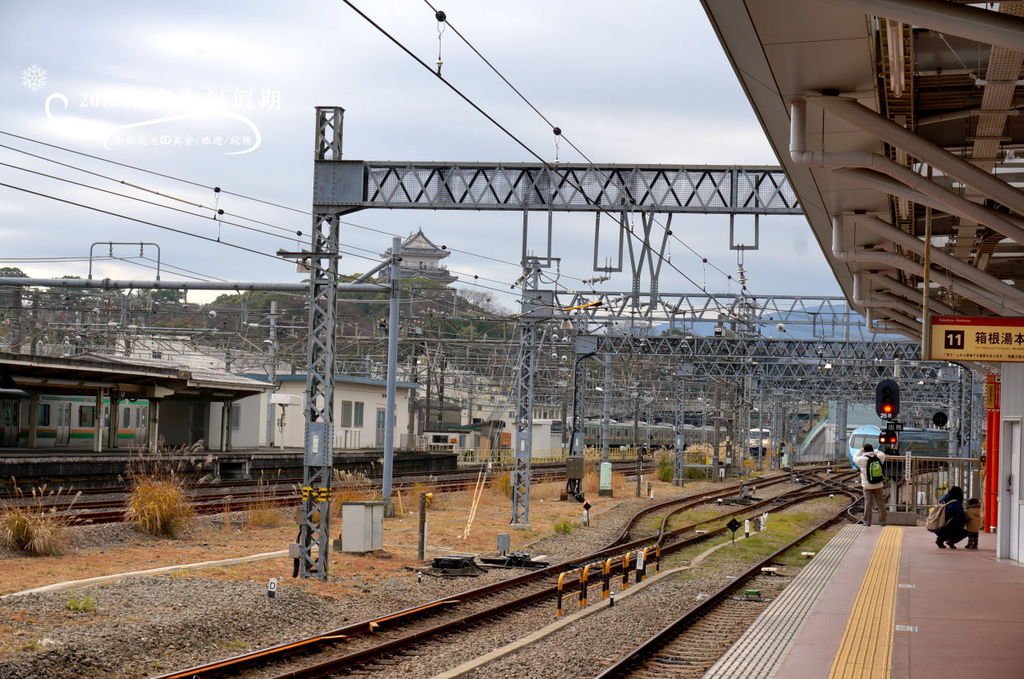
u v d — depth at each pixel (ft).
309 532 64.28
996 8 33.06
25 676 37.78
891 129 40.57
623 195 73.46
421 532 77.10
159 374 149.28
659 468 212.84
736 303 159.63
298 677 41.01
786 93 40.55
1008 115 43.11
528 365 104.06
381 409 224.53
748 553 90.48
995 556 75.77
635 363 212.02
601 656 46.78
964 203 44.52
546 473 192.13
